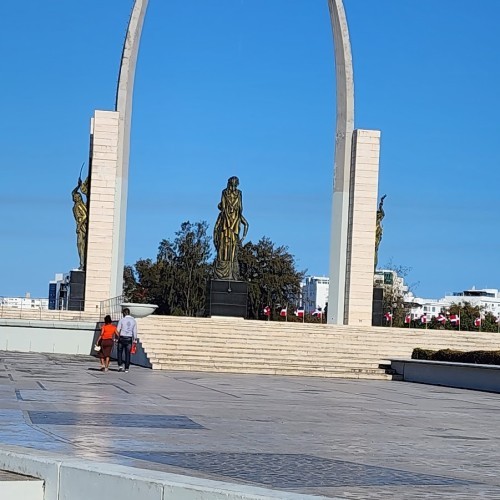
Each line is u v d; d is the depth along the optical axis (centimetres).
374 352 4306
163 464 1125
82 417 1639
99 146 5491
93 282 5444
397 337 4603
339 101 5738
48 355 4503
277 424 1706
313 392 2727
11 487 977
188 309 9931
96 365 3712
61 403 1908
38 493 993
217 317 5303
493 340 4812
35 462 1013
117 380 2823
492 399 2803
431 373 3603
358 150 5644
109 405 1923
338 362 3950
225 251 5478
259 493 843
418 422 1898
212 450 1285
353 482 1057
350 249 5644
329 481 1057
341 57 5681
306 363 3909
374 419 1919
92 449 1226
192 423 1645
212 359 3788
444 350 3709
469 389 3344
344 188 5694
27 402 1892
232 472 1091
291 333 4478
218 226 5509
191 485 874
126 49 5525
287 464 1177
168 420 1675
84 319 5212
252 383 3033
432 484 1073
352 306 5616
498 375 3203
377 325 5756
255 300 9744
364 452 1350
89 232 5459
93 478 948
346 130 5700
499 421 2019
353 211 5647
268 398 2373
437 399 2678
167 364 3631
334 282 5669
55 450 1197
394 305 9662
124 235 5512
